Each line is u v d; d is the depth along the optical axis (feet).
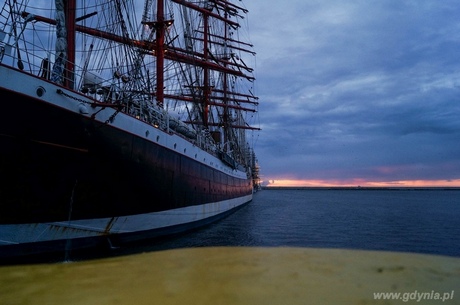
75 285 29.91
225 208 117.08
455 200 341.00
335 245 58.18
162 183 58.44
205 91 141.49
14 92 35.73
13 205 37.91
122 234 50.75
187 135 78.38
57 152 40.06
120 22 68.85
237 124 194.70
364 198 397.19
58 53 46.11
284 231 79.15
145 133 53.21
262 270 35.70
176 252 47.50
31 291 28.04
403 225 98.73
